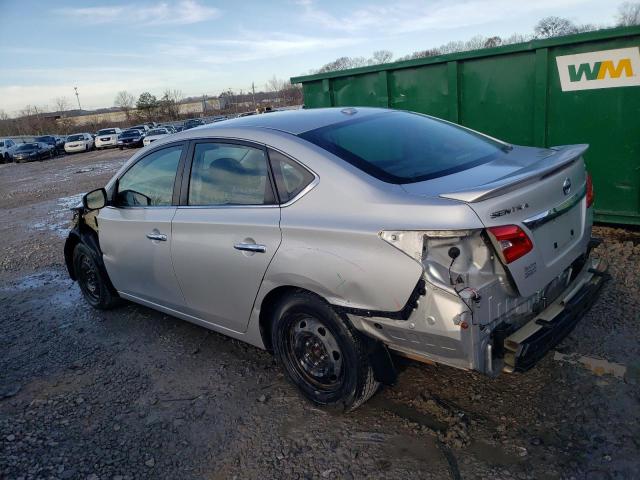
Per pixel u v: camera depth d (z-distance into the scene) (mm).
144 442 3100
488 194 2396
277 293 3252
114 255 4594
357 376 2934
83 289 5383
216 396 3506
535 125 5648
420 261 2457
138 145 36312
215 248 3455
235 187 3426
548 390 3137
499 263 2467
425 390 3287
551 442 2732
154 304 4410
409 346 2691
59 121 78312
